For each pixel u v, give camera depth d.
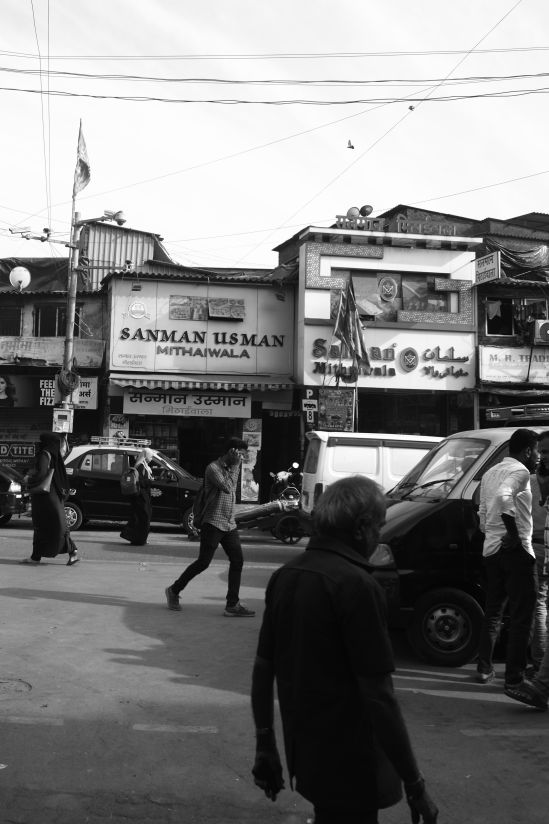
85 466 16.70
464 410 25.56
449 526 6.75
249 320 24.97
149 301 24.55
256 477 24.36
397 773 2.42
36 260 27.55
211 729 4.86
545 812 3.81
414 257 24.94
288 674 2.56
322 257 24.48
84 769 4.18
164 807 3.76
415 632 6.67
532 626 6.12
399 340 24.59
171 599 8.52
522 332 25.17
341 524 2.67
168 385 23.34
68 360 20.80
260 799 3.87
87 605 8.59
